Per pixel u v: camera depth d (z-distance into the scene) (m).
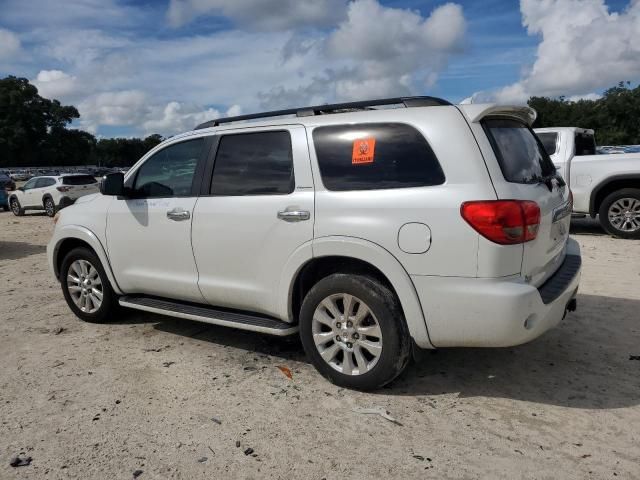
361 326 3.63
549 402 3.53
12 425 3.41
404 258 3.38
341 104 3.88
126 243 4.85
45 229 14.71
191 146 4.51
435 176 3.38
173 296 4.66
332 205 3.63
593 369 3.99
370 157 3.60
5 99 97.81
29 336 5.05
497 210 3.16
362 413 3.44
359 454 3.01
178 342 4.81
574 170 9.42
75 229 5.21
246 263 4.07
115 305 5.29
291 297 3.91
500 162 3.37
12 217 19.42
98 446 3.15
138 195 4.83
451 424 3.29
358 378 3.66
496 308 3.17
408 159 3.48
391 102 3.73
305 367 4.19
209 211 4.23
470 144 3.32
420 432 3.21
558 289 3.57
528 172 3.72
